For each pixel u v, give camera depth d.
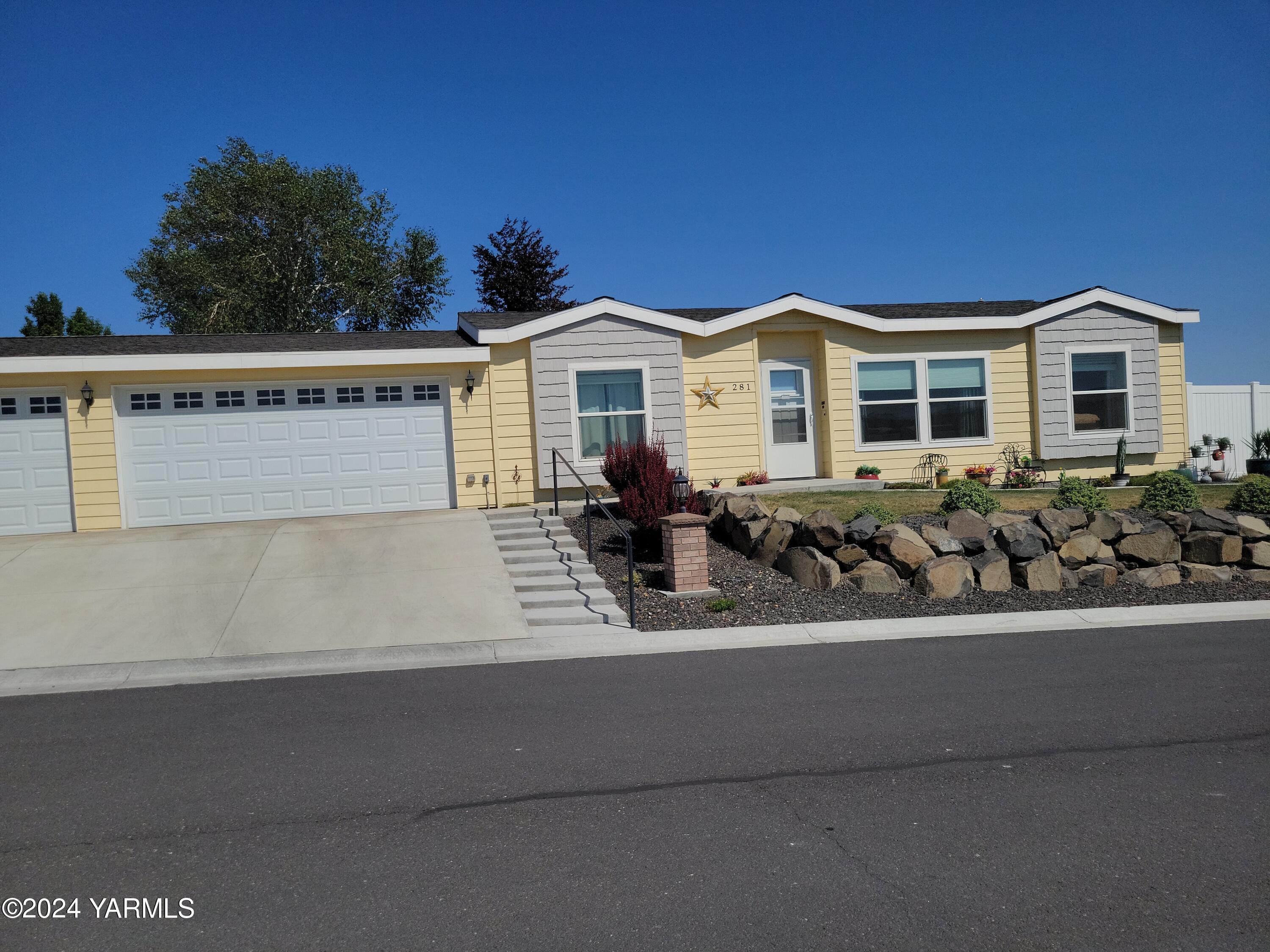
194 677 7.92
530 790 5.13
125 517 13.73
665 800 4.96
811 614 9.95
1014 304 18.95
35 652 8.55
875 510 12.66
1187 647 8.37
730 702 6.82
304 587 10.46
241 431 14.19
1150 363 17.89
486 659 8.38
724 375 16.28
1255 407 20.20
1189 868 4.11
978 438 17.41
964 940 3.54
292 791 5.19
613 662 8.21
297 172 33.69
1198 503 12.95
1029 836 4.45
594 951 3.50
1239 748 5.62
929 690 7.05
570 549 12.16
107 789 5.25
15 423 13.43
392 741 6.04
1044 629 9.32
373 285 33.69
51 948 3.58
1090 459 17.80
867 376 17.00
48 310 43.94
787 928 3.65
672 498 12.47
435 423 14.98
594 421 15.57
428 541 12.35
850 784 5.16
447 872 4.18
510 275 39.50
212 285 31.84
